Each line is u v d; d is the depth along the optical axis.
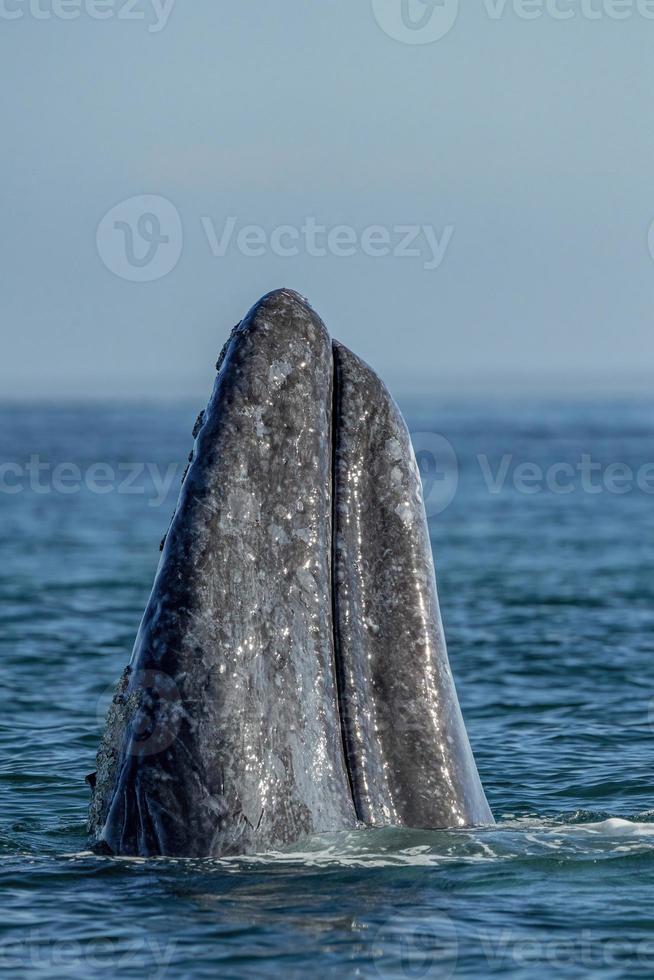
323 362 35.94
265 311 36.00
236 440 34.84
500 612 107.19
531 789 51.66
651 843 38.84
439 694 35.94
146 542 166.25
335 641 35.38
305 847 34.31
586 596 116.38
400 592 35.97
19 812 47.59
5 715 67.75
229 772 33.84
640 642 91.62
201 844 34.16
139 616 105.06
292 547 34.91
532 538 172.12
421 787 35.69
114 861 35.50
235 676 33.97
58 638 94.06
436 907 34.12
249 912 33.47
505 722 66.38
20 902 34.88
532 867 36.69
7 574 133.38
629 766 55.75
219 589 34.19
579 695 73.19
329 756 34.78
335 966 30.92
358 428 36.31
